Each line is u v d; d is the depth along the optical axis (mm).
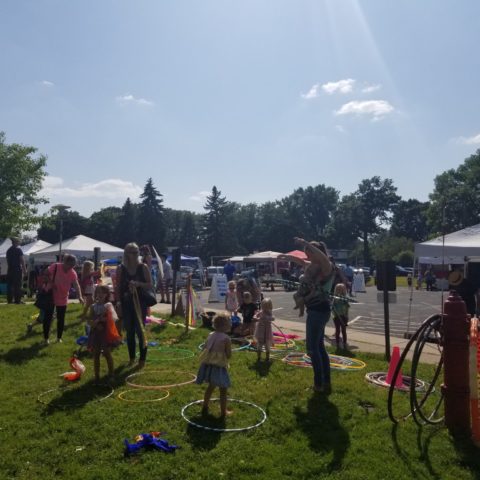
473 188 65562
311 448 4383
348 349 9391
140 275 7219
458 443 4590
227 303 12258
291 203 124000
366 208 105250
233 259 44844
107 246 23594
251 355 8273
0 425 4730
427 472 4016
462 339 4875
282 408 5391
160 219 77562
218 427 4781
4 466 3914
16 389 5922
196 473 3846
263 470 3928
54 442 4352
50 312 8805
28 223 37531
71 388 5977
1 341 8922
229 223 100438
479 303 9641
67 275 8891
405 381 6699
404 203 105750
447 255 12398
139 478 3754
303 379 6656
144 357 7152
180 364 7383
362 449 4402
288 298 23750
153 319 11828
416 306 20734
